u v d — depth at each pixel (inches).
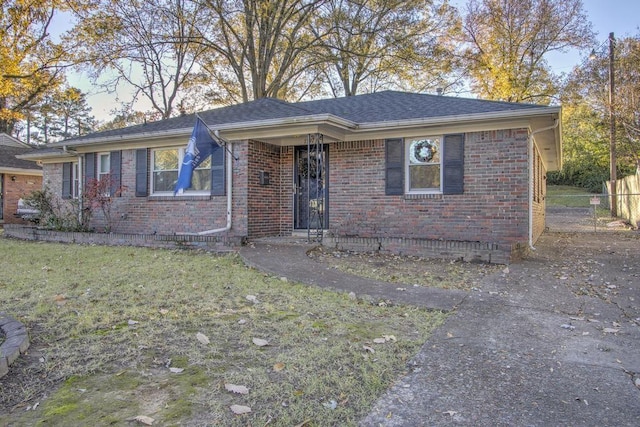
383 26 820.0
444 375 120.3
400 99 457.1
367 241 351.9
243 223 396.8
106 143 466.9
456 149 358.9
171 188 442.6
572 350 140.6
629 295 218.1
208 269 280.8
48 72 781.3
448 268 289.0
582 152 1286.9
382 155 389.1
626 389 112.0
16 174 758.5
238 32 853.2
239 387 111.0
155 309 186.2
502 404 103.4
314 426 93.6
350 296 209.2
